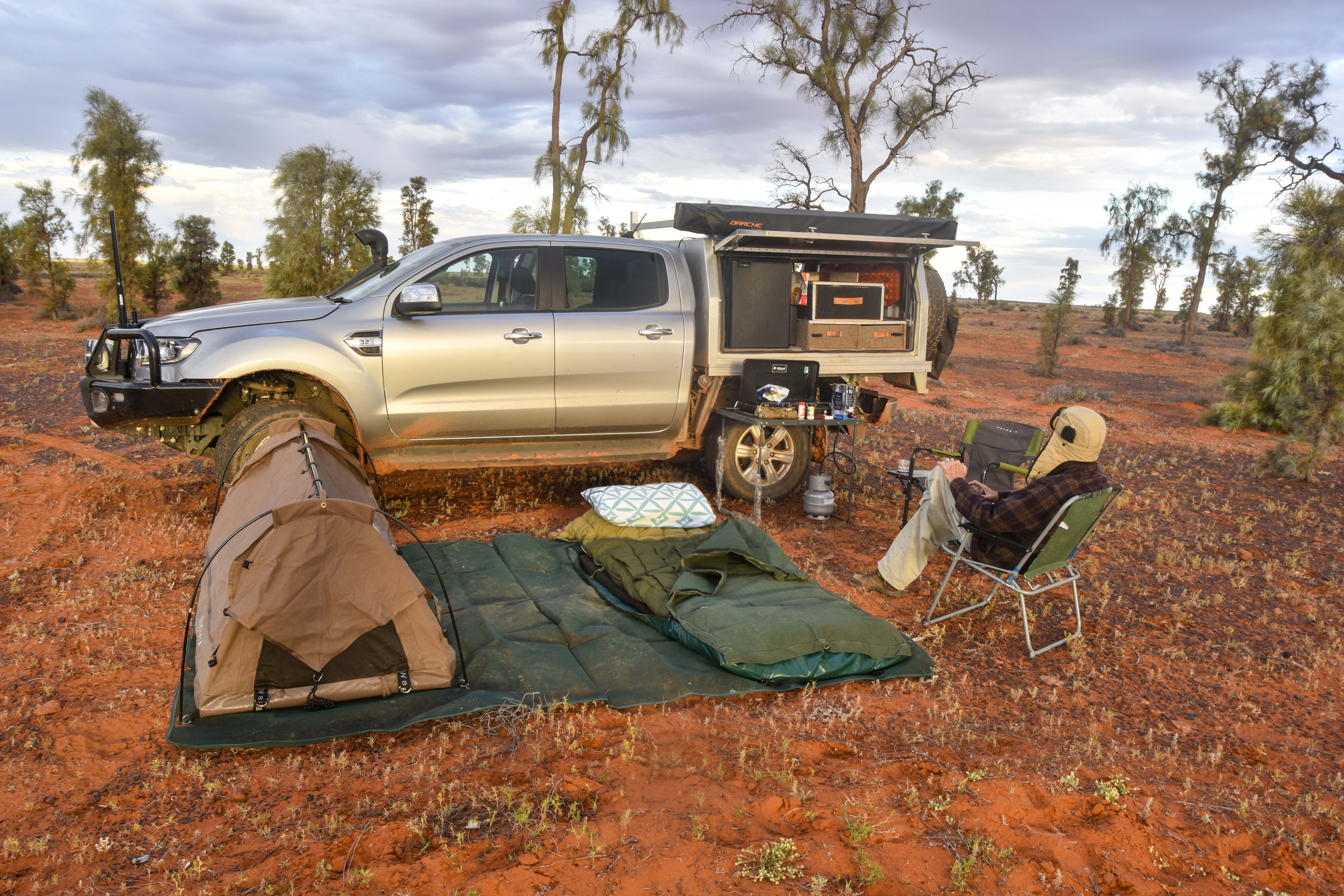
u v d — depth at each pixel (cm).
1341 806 322
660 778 320
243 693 354
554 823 286
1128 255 5256
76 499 664
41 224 3444
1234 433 1445
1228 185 3606
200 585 420
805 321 725
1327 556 676
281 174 2091
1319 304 1016
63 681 385
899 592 529
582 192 2211
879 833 286
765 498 729
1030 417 1527
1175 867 278
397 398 606
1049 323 2450
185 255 2948
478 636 435
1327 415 981
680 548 550
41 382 1272
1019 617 516
